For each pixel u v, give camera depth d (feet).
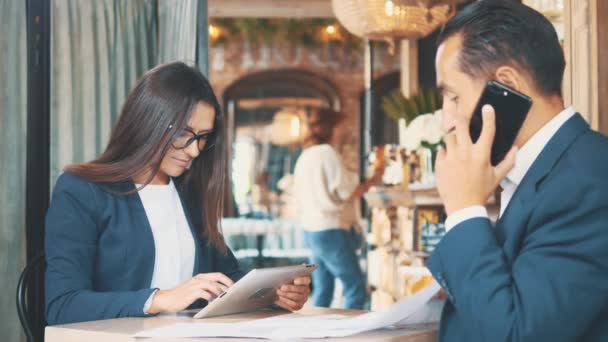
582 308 4.16
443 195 4.69
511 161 4.66
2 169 9.98
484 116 4.66
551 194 4.42
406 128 15.34
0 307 9.83
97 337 5.34
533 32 4.69
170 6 11.05
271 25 41.98
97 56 10.90
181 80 7.90
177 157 7.97
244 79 43.52
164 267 8.04
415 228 13.56
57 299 7.05
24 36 10.21
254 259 36.06
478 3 4.86
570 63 9.37
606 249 4.21
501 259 4.41
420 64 23.27
